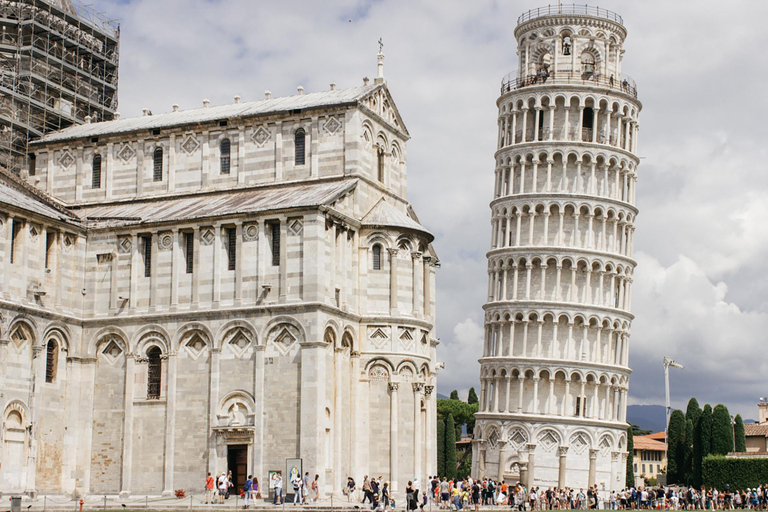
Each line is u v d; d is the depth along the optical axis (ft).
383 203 296.10
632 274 470.39
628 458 512.63
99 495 275.18
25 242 269.23
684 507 392.06
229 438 262.88
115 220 289.12
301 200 272.31
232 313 267.39
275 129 297.94
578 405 444.55
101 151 317.22
